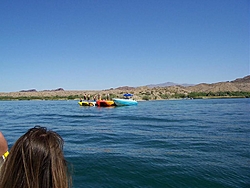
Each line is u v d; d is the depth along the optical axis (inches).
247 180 315.3
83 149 489.4
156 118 1186.6
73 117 1299.2
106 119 1162.6
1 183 59.6
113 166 368.2
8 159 61.0
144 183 307.6
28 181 57.7
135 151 467.2
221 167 362.9
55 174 59.9
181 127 829.8
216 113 1459.2
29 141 60.2
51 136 63.6
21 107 2541.8
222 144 528.4
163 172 341.7
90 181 312.8
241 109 1807.3
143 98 4360.2
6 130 809.5
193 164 377.1
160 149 483.2
